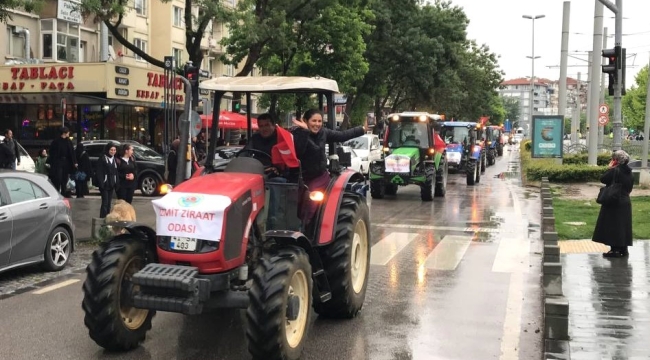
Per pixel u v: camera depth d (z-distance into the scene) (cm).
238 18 1991
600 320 697
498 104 9206
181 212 555
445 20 4378
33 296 810
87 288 574
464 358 591
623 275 920
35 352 601
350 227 712
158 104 2959
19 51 2955
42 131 2869
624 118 8631
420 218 1553
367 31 3344
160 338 646
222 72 4600
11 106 2898
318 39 3092
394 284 883
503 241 1221
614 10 1834
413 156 1952
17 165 1798
